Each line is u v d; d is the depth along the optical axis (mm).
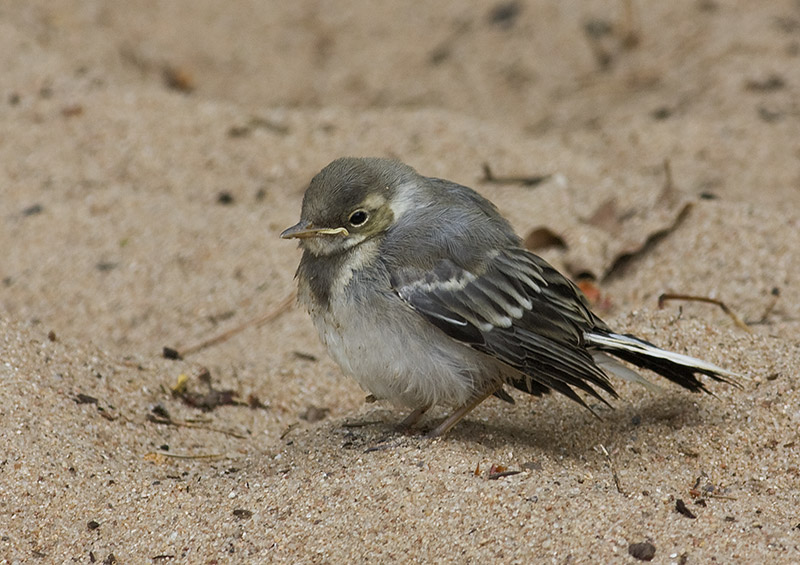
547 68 20875
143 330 13164
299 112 17703
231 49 21734
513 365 8883
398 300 8898
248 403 11375
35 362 10438
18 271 14086
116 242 14633
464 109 20016
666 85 19641
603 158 17422
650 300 12938
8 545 8352
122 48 20516
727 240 13500
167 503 8727
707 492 8711
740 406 9602
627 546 7617
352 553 7859
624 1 21719
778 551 7543
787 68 19109
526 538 7773
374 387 9211
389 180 9359
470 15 22594
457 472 8523
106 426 10008
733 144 17328
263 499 8586
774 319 12164
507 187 15680
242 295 13711
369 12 23141
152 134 16797
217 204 15695
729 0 21391
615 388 10266
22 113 17156
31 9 20594
